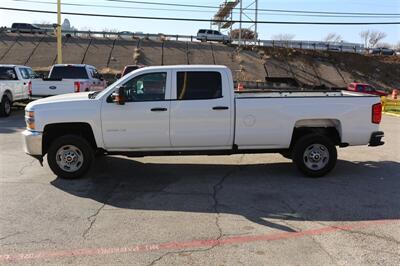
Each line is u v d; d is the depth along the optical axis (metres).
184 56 61.41
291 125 7.92
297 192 7.16
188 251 4.87
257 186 7.50
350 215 6.09
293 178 8.04
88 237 5.26
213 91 7.75
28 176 8.02
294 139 8.21
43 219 5.86
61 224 5.68
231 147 7.90
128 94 7.69
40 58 56.78
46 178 7.89
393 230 5.55
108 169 8.61
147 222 5.77
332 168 8.11
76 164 7.80
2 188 7.25
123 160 9.38
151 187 7.42
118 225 5.65
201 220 5.85
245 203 6.59
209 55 62.22
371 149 11.02
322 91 8.94
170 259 4.67
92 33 64.50
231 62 61.00
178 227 5.59
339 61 65.62
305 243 5.11
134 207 6.38
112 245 5.03
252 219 5.90
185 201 6.67
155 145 7.78
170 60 60.00
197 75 7.74
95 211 6.19
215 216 6.02
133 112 7.62
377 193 7.14
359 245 5.06
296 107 7.90
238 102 7.77
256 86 37.03
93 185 7.49
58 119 7.59
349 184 7.67
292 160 8.91
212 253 4.82
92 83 18.86
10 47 58.75
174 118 7.68
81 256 4.74
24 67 19.95
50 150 7.70
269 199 6.79
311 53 66.06
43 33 63.78
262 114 7.82
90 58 58.16
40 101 7.83
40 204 6.47
